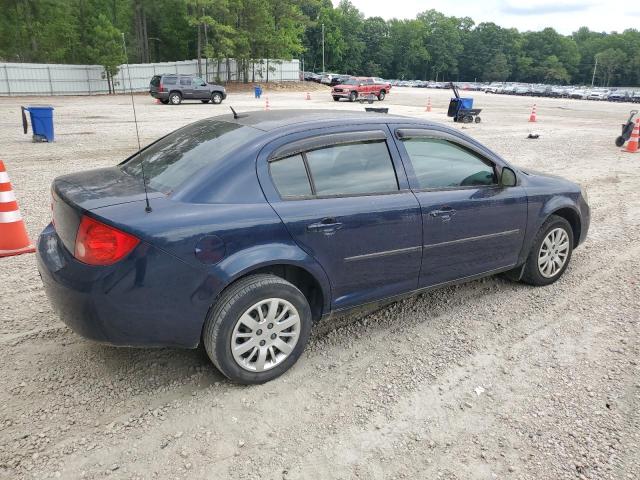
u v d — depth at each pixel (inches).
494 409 119.3
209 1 1935.3
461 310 169.8
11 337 144.9
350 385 127.1
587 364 139.1
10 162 415.5
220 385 125.0
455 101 868.6
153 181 126.9
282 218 121.0
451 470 100.5
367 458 103.0
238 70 2164.1
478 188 159.6
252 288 117.6
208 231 112.1
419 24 5595.5
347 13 5098.4
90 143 535.2
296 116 143.3
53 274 112.3
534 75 6117.1
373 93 1471.5
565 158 502.0
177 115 893.8
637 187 380.5
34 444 103.3
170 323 112.8
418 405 120.1
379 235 136.5
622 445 107.9
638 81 6186.0
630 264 218.7
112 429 108.7
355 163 137.0
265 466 100.0
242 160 121.3
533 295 182.9
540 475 99.6
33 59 1972.2
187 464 99.7
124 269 106.1
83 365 132.0
